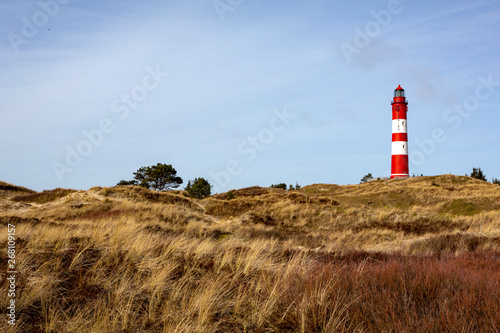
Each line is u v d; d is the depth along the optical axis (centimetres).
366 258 977
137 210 2845
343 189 6531
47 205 3338
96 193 3612
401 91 7369
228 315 554
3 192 4297
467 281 634
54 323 473
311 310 529
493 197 4075
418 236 2331
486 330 442
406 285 604
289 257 938
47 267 623
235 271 736
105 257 704
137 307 544
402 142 7162
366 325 489
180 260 766
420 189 4734
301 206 3256
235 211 3706
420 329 452
